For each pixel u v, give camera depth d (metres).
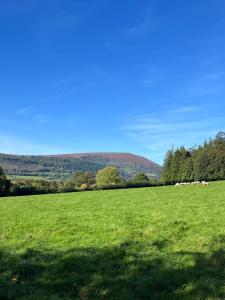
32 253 16.94
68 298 11.74
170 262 15.05
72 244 18.62
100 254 16.48
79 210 33.94
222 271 13.77
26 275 14.02
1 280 13.28
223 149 125.25
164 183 112.81
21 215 31.94
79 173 166.62
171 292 12.05
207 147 129.38
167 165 138.62
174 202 37.62
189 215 27.41
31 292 12.27
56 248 17.84
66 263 15.09
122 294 11.98
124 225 23.80
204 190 55.22
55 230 22.72
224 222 23.98
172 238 19.64
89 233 21.42
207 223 23.77
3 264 15.23
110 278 13.42
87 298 11.78
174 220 25.09
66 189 97.81
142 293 12.11
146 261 15.27
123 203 39.31
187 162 132.38
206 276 13.27
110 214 29.67
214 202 36.09
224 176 124.06
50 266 14.84
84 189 98.94
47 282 13.16
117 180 156.00
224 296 11.59
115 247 17.62
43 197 59.47
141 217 27.45
